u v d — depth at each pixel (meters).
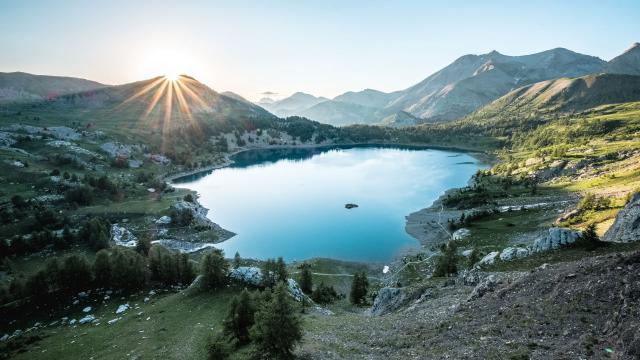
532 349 33.19
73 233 154.50
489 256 72.56
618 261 40.59
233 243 161.62
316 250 151.12
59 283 94.62
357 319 60.12
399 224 177.75
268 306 44.69
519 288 46.84
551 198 163.00
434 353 38.41
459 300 54.59
